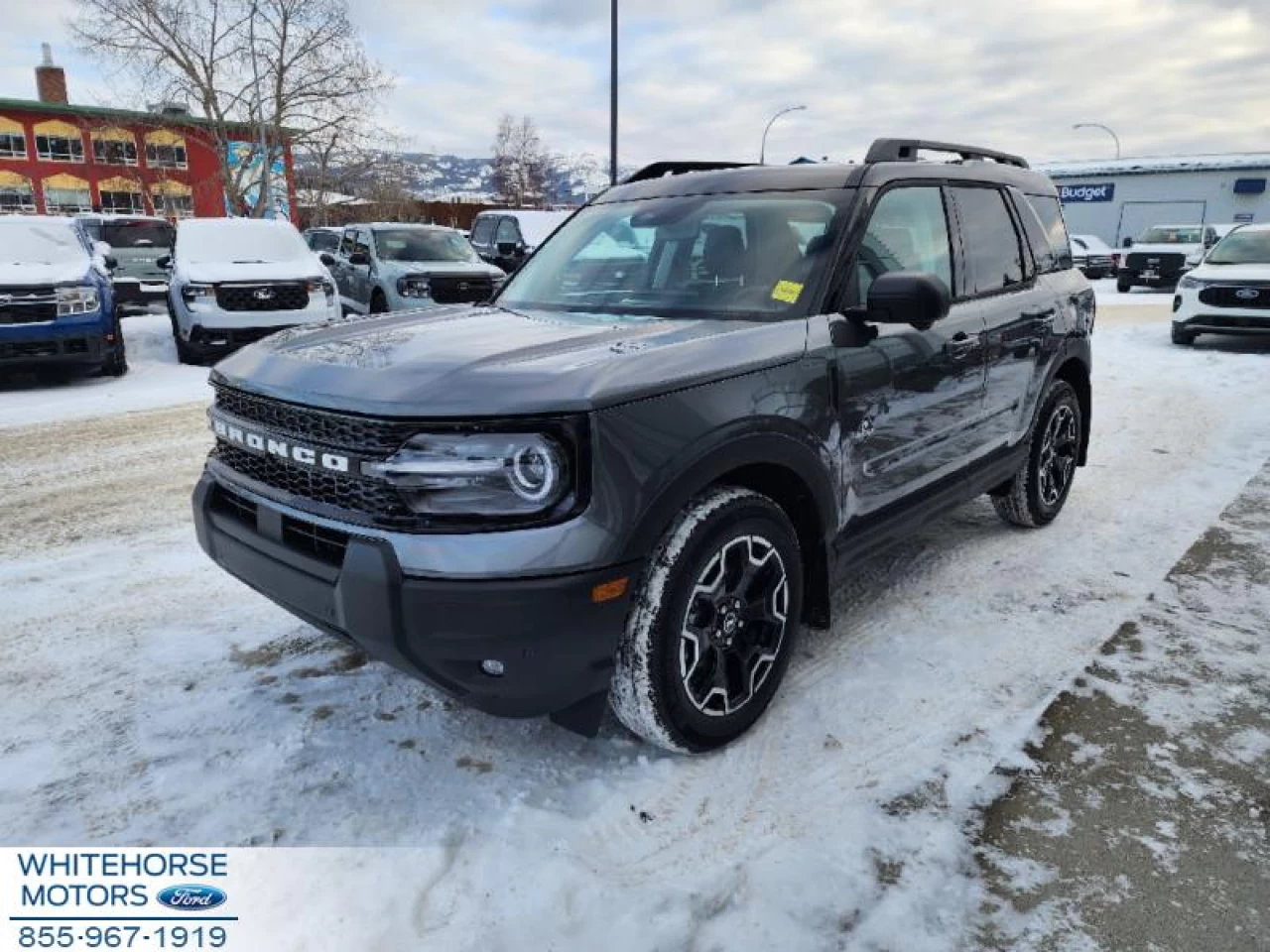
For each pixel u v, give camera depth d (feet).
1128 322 50.06
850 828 7.66
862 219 10.30
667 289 10.68
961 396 11.75
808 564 9.86
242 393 8.83
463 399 7.20
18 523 15.98
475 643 7.13
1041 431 14.51
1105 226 124.36
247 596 12.66
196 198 127.75
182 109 83.25
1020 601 12.32
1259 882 7.05
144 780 8.36
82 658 10.73
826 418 9.29
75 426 24.38
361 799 8.06
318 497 7.93
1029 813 7.86
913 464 11.00
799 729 9.18
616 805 7.94
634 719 8.22
